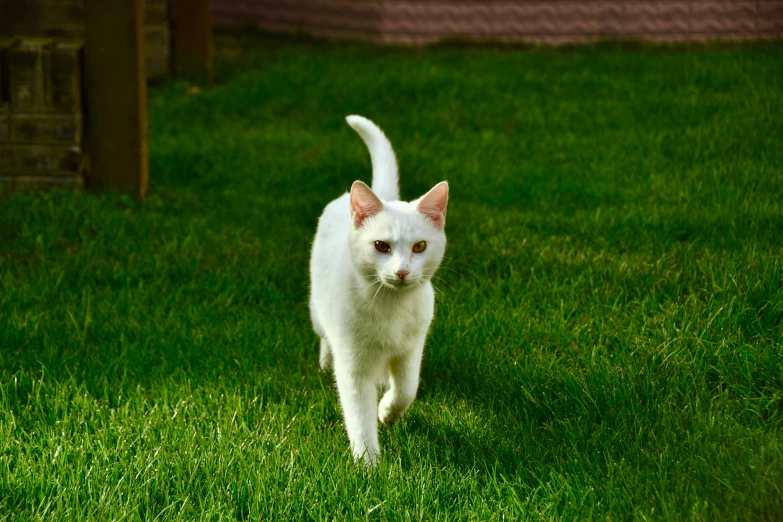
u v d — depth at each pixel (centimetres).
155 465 415
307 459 427
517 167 918
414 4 1695
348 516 382
